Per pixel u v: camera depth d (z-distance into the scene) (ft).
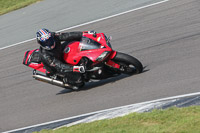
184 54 104.32
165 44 116.57
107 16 161.99
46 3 211.41
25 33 176.14
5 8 227.40
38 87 119.96
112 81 103.40
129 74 100.83
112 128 71.61
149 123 70.44
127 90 93.45
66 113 93.97
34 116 99.71
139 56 114.62
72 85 105.50
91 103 94.17
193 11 134.51
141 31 134.72
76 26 163.12
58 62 97.76
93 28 154.71
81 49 98.27
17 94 119.24
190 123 65.16
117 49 126.82
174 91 84.12
